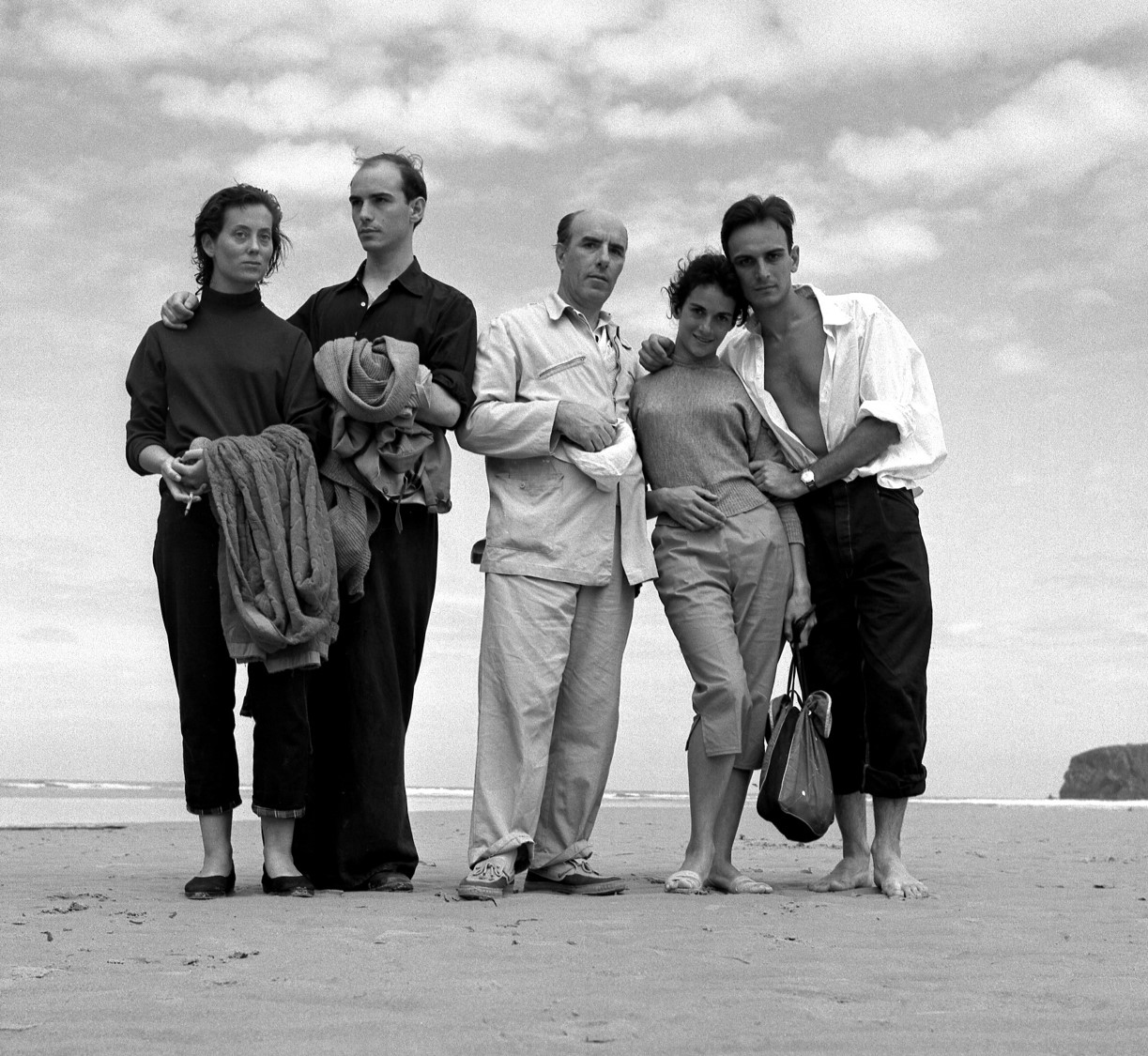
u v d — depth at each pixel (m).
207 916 3.60
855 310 4.61
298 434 4.21
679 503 4.48
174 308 4.34
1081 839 8.10
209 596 4.15
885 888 4.36
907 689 4.43
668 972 2.76
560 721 4.47
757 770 4.58
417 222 4.62
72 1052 2.05
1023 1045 2.15
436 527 4.63
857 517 4.49
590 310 4.63
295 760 4.19
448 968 2.79
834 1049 2.11
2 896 4.13
